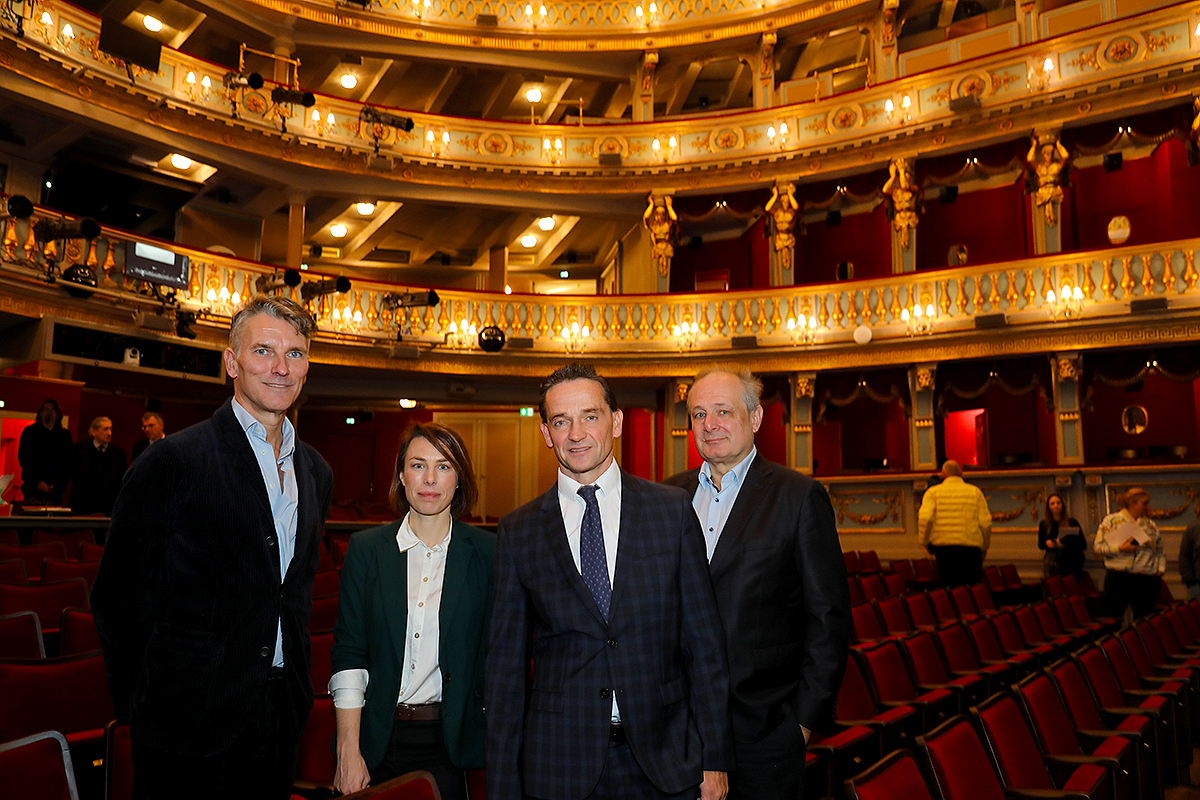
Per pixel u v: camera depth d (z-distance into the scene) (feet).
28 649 12.13
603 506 8.09
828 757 10.62
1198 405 44.75
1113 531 24.67
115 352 36.45
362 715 8.73
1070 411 41.09
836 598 8.73
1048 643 19.67
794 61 60.13
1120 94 42.27
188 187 47.67
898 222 48.08
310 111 48.26
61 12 38.40
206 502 6.81
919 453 44.34
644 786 7.50
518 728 7.56
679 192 53.21
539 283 68.13
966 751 8.77
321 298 45.19
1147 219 45.55
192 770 6.59
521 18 57.11
